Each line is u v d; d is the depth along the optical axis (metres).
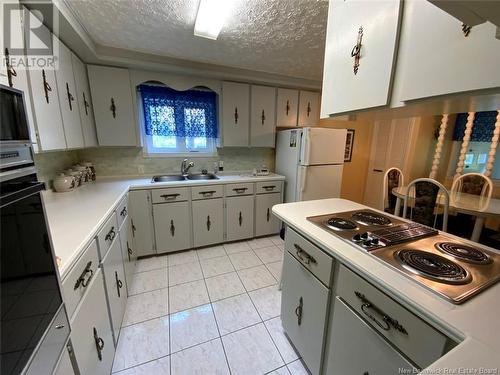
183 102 2.80
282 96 3.12
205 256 2.61
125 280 1.81
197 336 1.55
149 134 2.72
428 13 0.74
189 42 2.00
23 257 0.55
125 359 1.38
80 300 0.92
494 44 0.60
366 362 0.86
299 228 1.22
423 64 0.77
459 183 2.77
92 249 1.09
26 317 0.55
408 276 0.76
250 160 3.39
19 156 0.55
